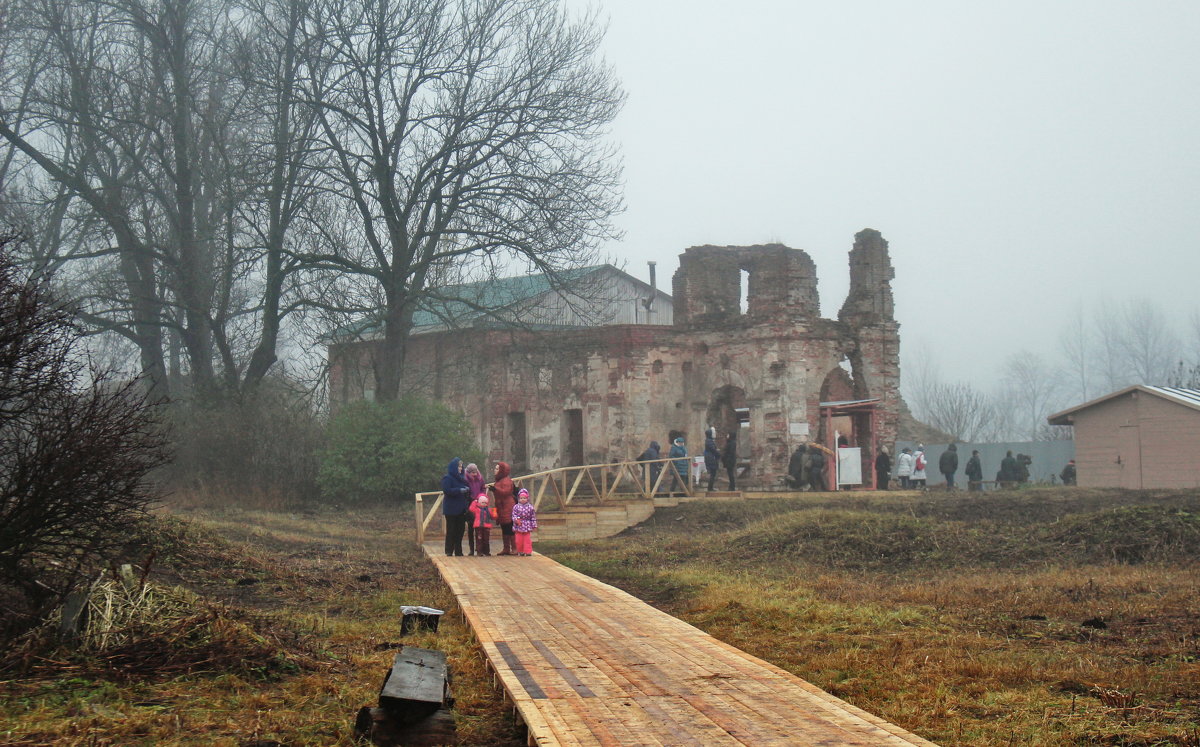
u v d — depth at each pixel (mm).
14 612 8930
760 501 30812
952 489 41250
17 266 9359
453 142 35625
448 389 48406
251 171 35250
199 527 16359
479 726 7582
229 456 33406
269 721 7137
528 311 39594
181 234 36906
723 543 21578
